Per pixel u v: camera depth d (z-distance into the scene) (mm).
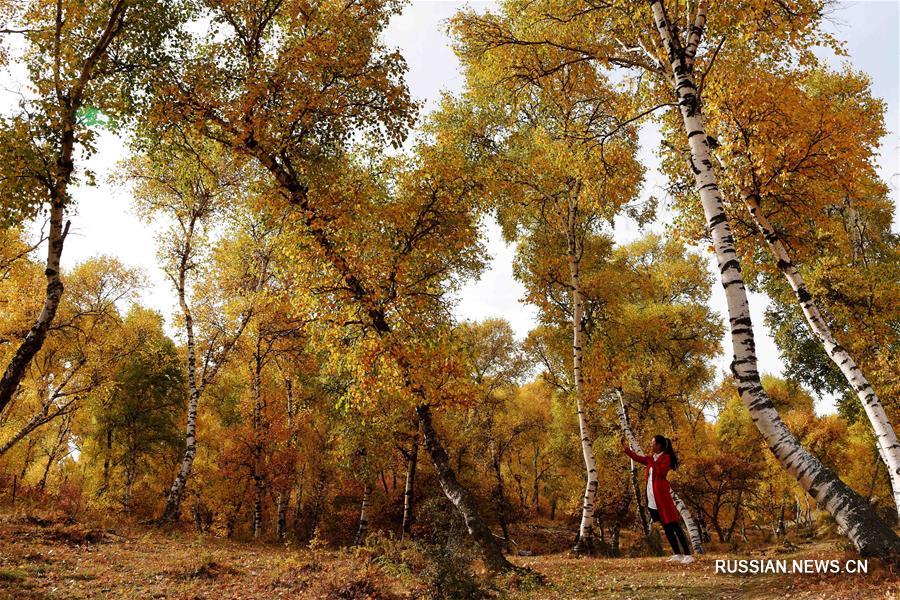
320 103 10695
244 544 13445
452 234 10297
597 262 20375
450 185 10117
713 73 9984
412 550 8438
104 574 7426
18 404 21000
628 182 12281
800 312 18641
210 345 18641
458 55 12578
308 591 6703
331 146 11984
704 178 7336
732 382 28375
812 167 10234
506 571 8164
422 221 10164
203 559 8375
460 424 25266
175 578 7477
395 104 11227
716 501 28641
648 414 22812
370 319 9766
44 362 19984
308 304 9906
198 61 11375
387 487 29328
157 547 10430
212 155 15125
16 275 16875
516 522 31281
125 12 11164
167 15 12219
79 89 9844
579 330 14711
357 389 9945
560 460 30016
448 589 6738
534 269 16656
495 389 28203
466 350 9953
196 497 23891
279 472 21391
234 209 18500
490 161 15914
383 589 6824
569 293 17266
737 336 6266
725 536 35281
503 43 11750
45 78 9547
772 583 5727
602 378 15297
